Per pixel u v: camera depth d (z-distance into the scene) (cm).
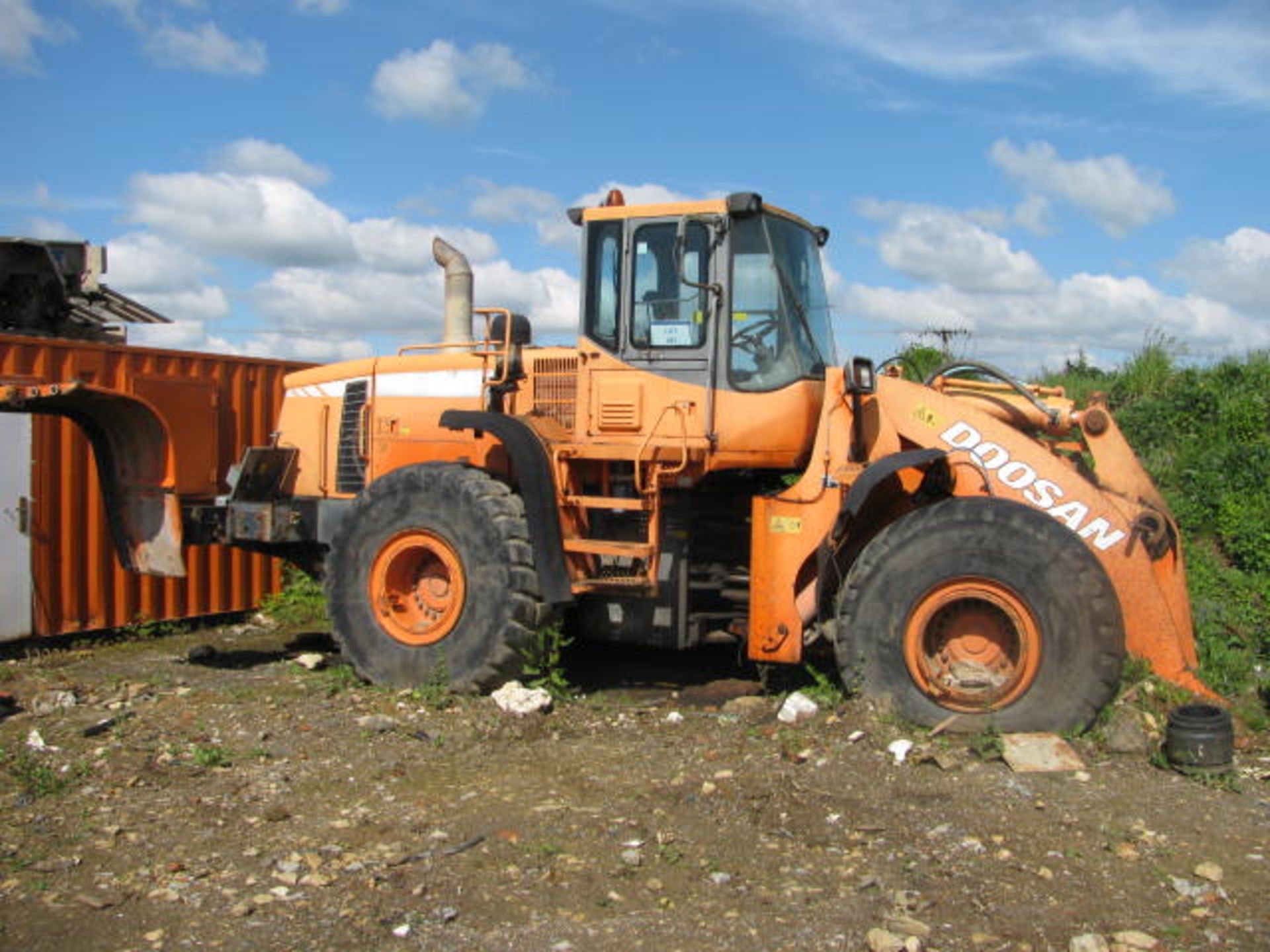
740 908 376
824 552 604
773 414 647
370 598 682
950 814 448
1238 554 860
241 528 795
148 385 943
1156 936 350
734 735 571
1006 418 643
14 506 865
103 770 525
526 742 573
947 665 564
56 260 1208
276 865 415
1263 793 478
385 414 785
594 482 692
